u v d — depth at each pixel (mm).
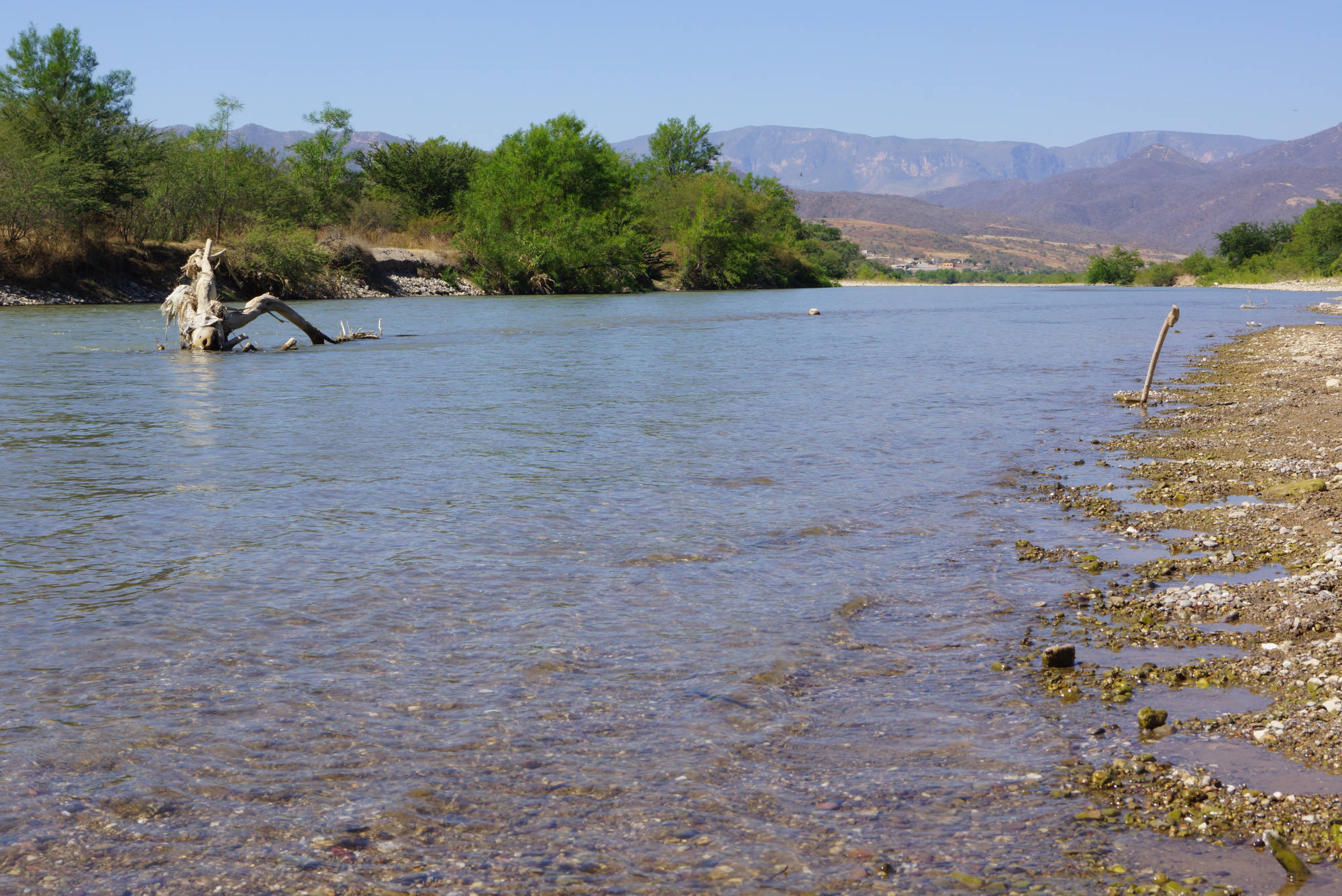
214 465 11914
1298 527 9312
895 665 6195
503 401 17547
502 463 12133
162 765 4789
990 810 4477
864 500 10484
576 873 3979
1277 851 4023
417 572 7844
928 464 12445
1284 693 5723
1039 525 9648
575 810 4445
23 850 4086
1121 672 6051
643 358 25844
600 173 82125
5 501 10031
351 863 4027
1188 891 3832
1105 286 123938
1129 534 9281
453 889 3861
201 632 6523
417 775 4734
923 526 9547
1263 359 25422
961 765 4910
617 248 80688
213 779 4668
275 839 4203
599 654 6258
